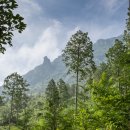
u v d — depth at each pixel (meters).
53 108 26.64
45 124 26.50
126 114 12.38
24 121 59.31
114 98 12.41
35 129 27.50
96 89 13.06
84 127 16.08
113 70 42.81
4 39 11.62
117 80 13.01
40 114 27.27
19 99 82.31
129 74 12.56
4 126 89.56
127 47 51.59
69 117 25.45
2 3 11.34
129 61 12.57
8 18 11.38
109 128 12.94
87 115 14.98
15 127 85.31
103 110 12.83
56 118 26.20
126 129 12.41
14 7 11.46
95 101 13.17
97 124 14.09
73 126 23.84
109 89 12.95
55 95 27.70
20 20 11.52
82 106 16.55
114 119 12.47
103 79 13.20
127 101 12.34
